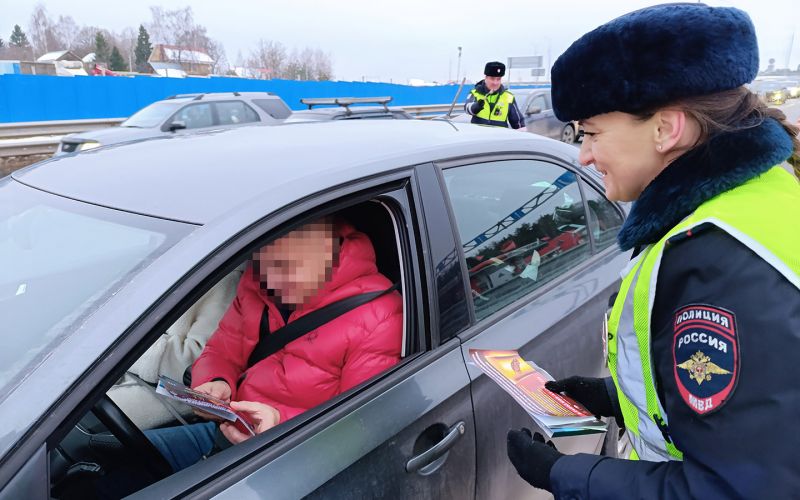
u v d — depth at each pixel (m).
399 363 1.37
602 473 0.83
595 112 0.83
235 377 1.58
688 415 0.71
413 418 1.28
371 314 1.47
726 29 0.74
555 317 1.75
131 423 1.25
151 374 1.55
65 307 1.03
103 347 0.92
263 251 1.46
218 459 1.06
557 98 0.88
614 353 0.93
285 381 1.46
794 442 0.62
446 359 1.41
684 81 0.75
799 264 0.66
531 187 1.93
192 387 1.54
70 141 8.24
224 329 1.62
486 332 1.54
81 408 0.88
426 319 1.42
